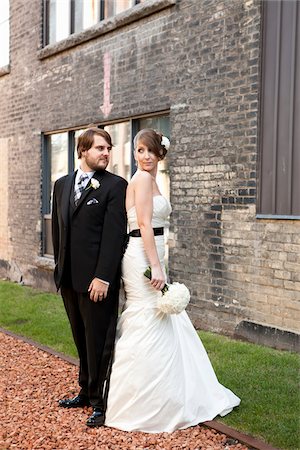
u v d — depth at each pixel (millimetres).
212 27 6160
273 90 5590
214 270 6219
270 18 5605
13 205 10672
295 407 3938
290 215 5402
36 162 9891
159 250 3887
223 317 6129
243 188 5852
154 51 6992
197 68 6363
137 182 3799
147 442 3529
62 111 9078
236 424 3701
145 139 3859
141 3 7102
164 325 3785
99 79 8102
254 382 4438
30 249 10102
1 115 11070
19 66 10328
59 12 9211
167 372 3715
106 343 3850
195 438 3576
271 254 5578
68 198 3969
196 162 6406
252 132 5746
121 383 3760
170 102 6758
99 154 3920
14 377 4945
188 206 6527
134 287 3830
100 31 7902
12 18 10531
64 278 3965
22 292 9305
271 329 5527
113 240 3809
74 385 4676
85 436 3658
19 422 3920
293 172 5418
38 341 6129
